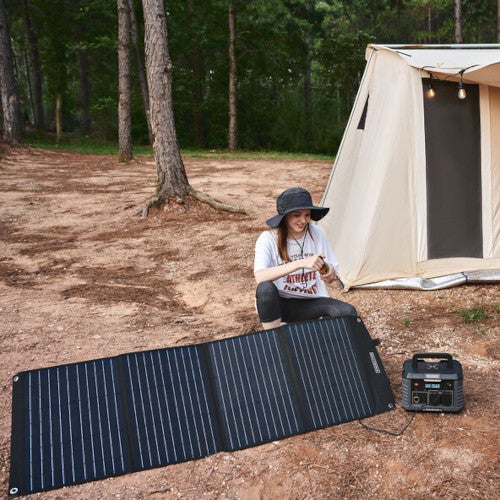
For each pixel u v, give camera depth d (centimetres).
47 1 3369
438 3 4347
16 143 2388
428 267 620
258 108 3528
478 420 344
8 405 384
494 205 623
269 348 359
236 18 3072
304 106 3725
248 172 1769
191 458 320
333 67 3462
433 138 616
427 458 311
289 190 378
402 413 356
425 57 634
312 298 407
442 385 347
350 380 361
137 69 3297
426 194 617
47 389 332
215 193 1313
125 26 1952
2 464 321
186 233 922
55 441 315
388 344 471
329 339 371
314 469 307
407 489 289
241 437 331
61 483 302
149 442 321
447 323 512
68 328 529
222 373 348
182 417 331
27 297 633
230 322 544
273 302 379
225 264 751
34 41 3797
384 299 579
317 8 3180
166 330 522
